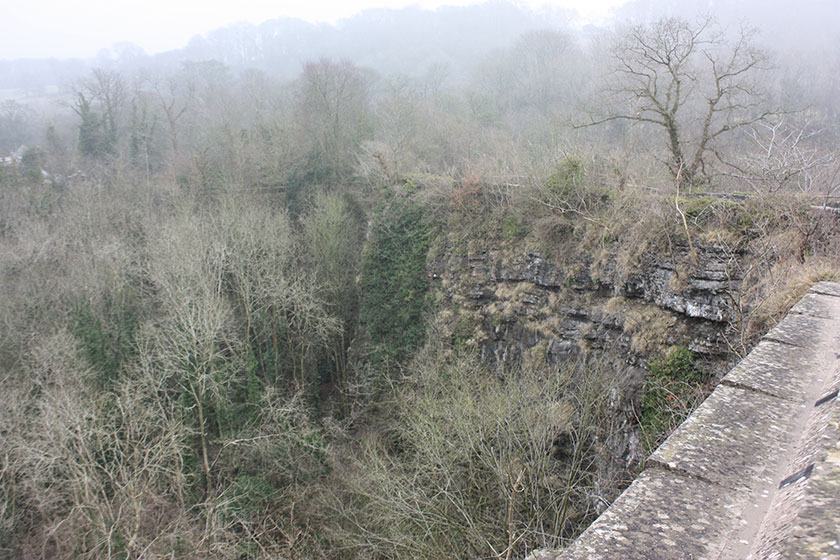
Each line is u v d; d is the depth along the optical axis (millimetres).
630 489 2910
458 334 24609
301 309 28297
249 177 38719
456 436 16062
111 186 39438
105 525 16516
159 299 26922
